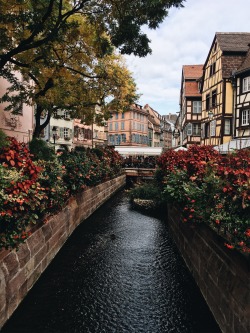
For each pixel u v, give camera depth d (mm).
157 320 5133
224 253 4695
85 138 41125
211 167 5980
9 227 4570
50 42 8250
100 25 8227
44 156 8211
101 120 15594
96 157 15414
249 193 3557
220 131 22922
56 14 8562
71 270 7164
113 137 66125
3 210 4207
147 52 8016
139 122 66688
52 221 7773
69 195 10016
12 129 18047
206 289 5543
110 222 12180
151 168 28953
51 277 6738
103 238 9867
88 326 4957
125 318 5199
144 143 69438
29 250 5922
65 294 5984
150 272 7113
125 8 7277
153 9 6773
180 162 8742
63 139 33719
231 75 21672
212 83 25047
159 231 10969
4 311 4707
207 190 5262
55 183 7203
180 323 5043
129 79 14102
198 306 5547
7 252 5000
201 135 28125
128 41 7777
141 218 13086
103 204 16500
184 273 7055
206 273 5559
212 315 5109
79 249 8680
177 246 8938
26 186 4574
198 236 6367
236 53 22828
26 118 20188
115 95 14398
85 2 7605
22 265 5512
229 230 4129
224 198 4086
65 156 10625
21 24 8164
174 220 9703
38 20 7391
